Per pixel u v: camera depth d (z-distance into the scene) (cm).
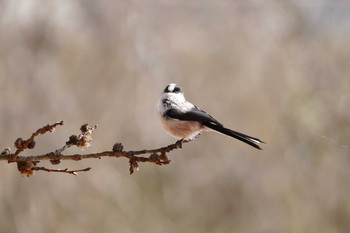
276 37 1775
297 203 1616
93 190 1502
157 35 1756
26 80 1548
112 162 1538
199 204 1612
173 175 1600
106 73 1658
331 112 1636
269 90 1697
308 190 1617
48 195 1459
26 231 1409
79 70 1641
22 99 1519
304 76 1692
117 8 1734
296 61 1720
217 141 1667
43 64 1588
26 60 1567
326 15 1750
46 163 1473
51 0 1617
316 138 1625
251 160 1666
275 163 1652
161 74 1698
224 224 1623
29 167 526
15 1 1571
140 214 1524
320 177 1617
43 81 1568
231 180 1650
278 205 1631
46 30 1605
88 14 1703
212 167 1642
